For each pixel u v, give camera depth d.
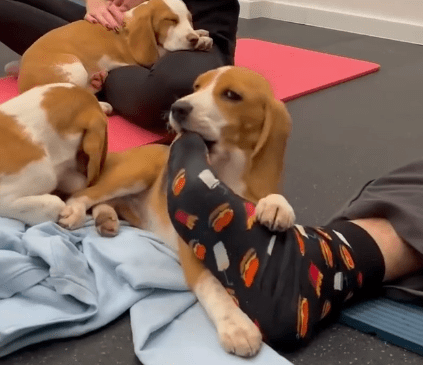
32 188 1.32
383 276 1.26
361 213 1.37
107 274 1.24
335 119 2.52
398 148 2.24
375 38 4.29
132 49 2.36
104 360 1.09
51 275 1.16
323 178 1.93
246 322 1.07
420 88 3.04
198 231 1.12
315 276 1.11
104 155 1.43
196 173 1.13
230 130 1.26
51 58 2.22
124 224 1.45
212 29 2.39
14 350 1.09
